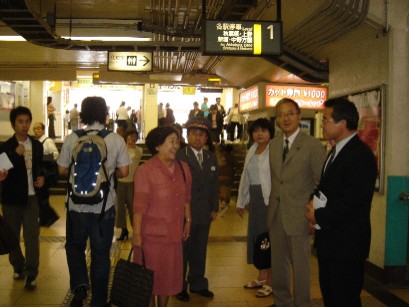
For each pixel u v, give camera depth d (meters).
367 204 2.89
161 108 22.86
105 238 3.85
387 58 5.10
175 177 3.63
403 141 5.09
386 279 5.12
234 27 5.75
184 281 4.45
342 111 2.94
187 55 11.04
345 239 2.88
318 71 7.24
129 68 9.79
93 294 3.84
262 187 4.57
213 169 4.63
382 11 5.05
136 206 3.51
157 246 3.51
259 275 4.91
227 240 7.15
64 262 5.67
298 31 6.36
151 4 6.82
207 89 18.72
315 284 5.04
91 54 12.96
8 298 4.43
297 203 3.81
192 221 4.48
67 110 24.95
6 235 3.56
